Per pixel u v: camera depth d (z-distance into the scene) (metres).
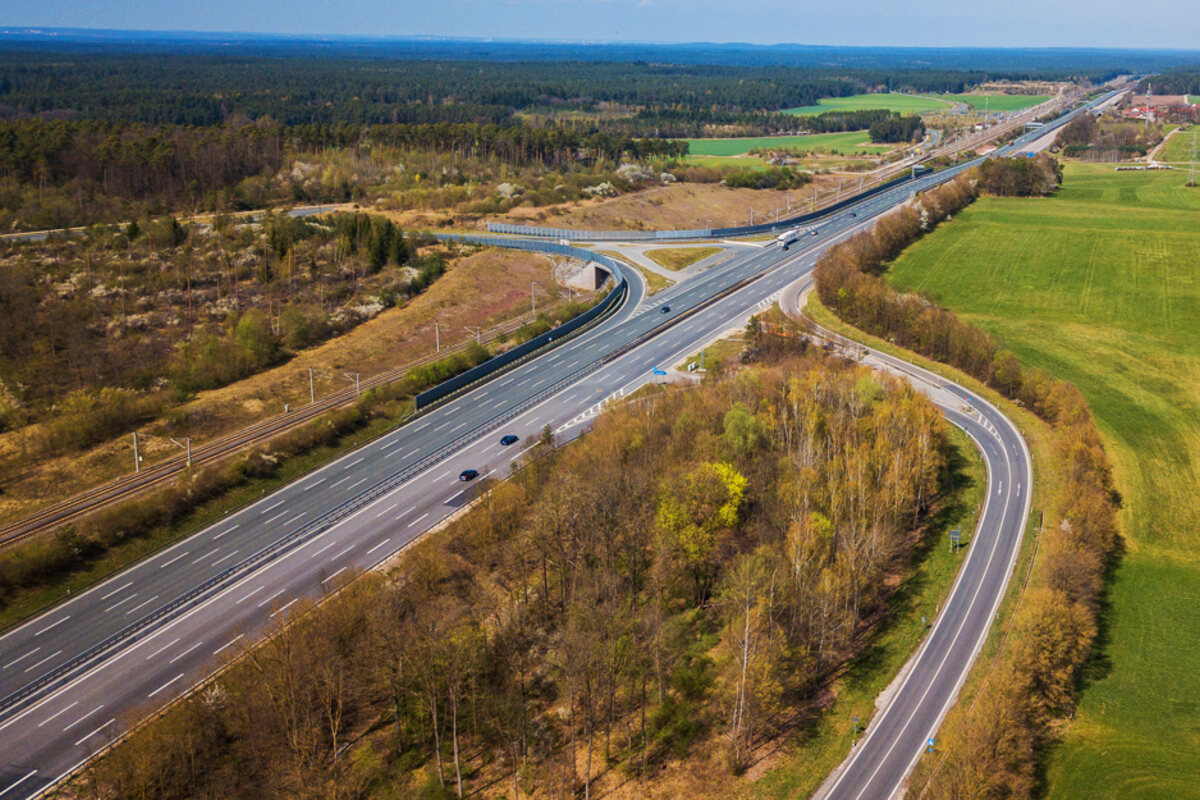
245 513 148.75
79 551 133.38
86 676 111.00
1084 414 174.62
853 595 122.50
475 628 111.44
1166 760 105.69
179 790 92.88
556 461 148.88
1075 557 125.56
